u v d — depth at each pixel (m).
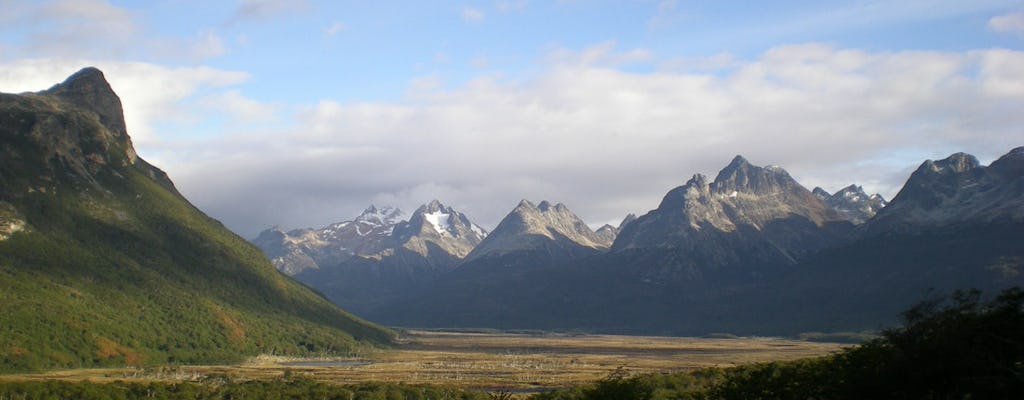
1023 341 108.88
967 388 109.62
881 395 118.69
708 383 194.25
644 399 152.88
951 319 116.25
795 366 152.88
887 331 126.06
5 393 192.38
